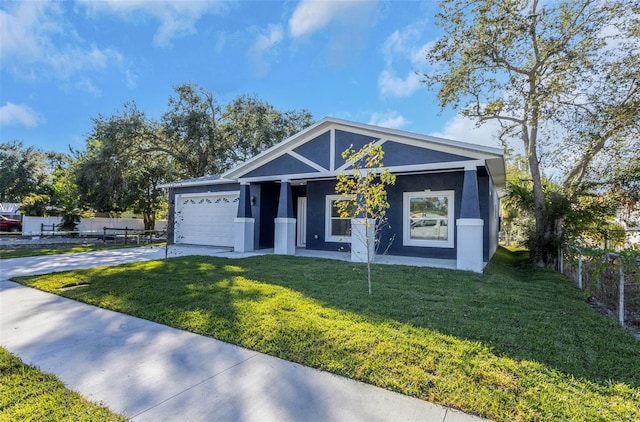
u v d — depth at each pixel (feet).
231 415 7.40
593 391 8.14
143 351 10.74
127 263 27.27
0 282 20.63
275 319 13.05
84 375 9.13
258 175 36.06
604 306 17.29
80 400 7.86
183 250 38.27
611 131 27.20
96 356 10.35
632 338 11.66
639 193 29.32
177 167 75.97
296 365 9.78
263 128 74.74
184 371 9.42
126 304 15.46
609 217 31.42
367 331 11.73
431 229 32.22
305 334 11.59
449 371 9.04
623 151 29.50
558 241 29.96
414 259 30.89
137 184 73.26
